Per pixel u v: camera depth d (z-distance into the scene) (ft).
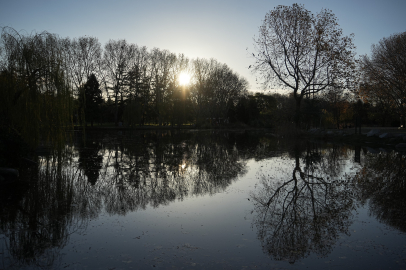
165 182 31.63
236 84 195.52
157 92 185.98
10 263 14.26
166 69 182.60
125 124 166.20
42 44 40.70
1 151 35.32
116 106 174.19
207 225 19.01
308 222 19.56
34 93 38.29
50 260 14.47
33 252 15.37
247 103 216.13
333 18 82.89
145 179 33.12
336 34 82.94
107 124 201.67
